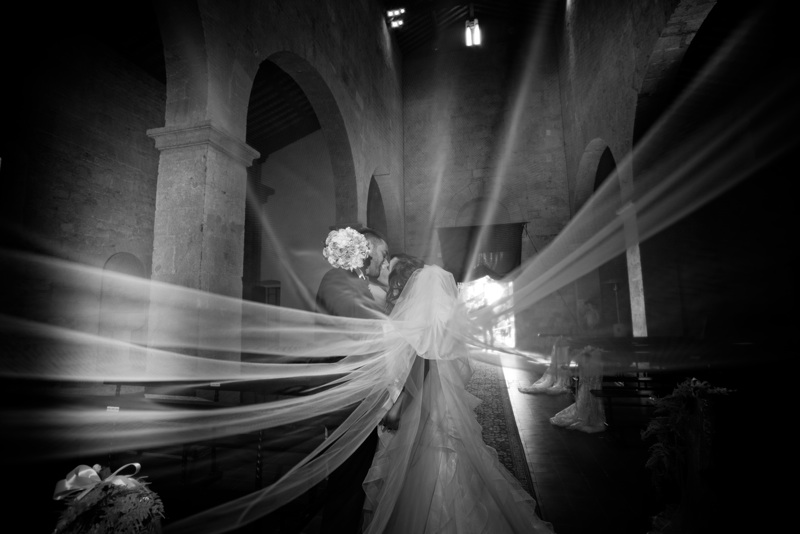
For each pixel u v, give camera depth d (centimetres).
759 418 242
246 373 480
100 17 762
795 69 608
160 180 497
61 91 764
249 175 1298
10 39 688
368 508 212
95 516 135
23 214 705
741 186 693
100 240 825
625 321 1174
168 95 505
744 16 577
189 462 372
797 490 216
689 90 707
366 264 236
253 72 586
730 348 595
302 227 1310
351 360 218
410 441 197
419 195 1462
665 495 296
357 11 1041
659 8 637
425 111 1498
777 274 655
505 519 192
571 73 1235
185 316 470
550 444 450
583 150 1127
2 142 678
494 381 842
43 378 720
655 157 768
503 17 1471
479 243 1350
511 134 1432
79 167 793
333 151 955
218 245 498
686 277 741
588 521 282
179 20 493
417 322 204
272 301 1295
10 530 244
